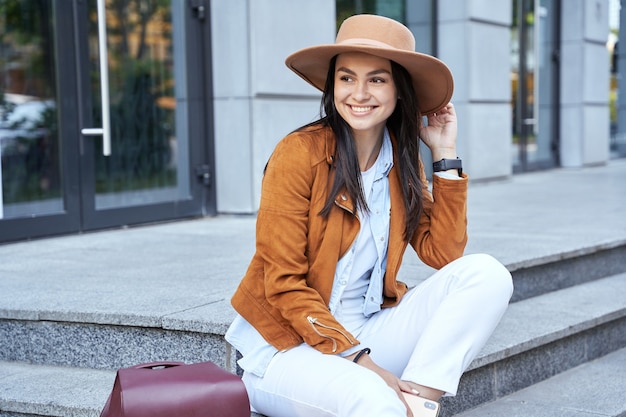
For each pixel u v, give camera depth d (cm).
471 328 220
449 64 857
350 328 237
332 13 676
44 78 516
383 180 235
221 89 618
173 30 598
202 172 619
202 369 212
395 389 211
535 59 993
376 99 221
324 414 208
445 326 218
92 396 272
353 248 230
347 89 222
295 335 224
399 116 237
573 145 1114
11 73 500
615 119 1263
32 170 512
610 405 303
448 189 237
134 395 196
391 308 241
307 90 654
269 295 220
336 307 233
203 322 281
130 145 570
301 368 214
